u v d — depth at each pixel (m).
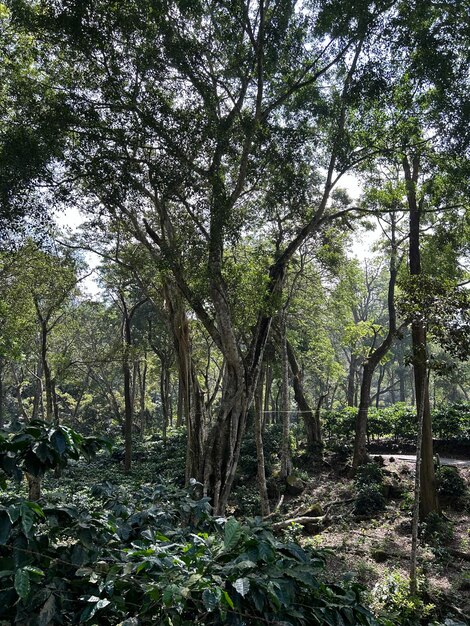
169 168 9.65
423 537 11.14
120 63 9.38
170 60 9.41
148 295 15.03
